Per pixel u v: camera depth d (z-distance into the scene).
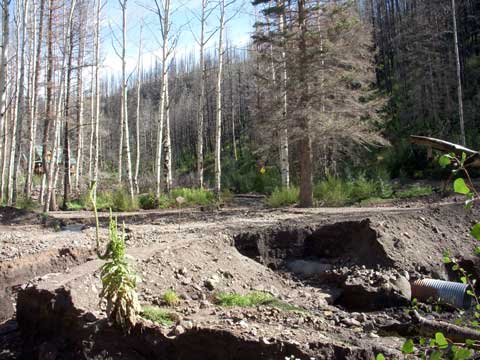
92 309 6.02
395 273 8.16
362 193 16.86
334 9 14.11
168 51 19.33
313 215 12.20
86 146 37.00
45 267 8.80
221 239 9.40
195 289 7.24
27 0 19.33
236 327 5.23
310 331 5.58
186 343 5.14
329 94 14.38
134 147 58.09
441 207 10.70
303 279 8.95
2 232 12.56
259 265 9.12
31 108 21.67
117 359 5.25
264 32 16.12
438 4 32.12
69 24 19.28
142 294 6.62
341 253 9.56
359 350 4.76
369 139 14.89
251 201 20.02
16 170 19.45
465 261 9.05
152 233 11.05
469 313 6.95
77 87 24.62
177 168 53.34
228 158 44.81
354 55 14.69
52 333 6.03
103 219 15.08
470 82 30.45
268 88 15.11
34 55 22.45
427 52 30.05
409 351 2.31
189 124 63.31
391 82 36.31
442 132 25.92
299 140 15.10
